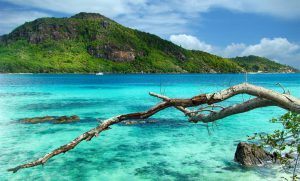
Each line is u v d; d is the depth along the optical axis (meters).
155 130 27.19
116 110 40.22
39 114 36.69
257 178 15.41
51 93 65.75
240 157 17.84
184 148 21.33
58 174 16.47
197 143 22.62
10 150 21.03
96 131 5.18
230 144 22.22
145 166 17.70
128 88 82.19
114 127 28.44
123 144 22.64
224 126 28.78
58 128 28.28
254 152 17.62
